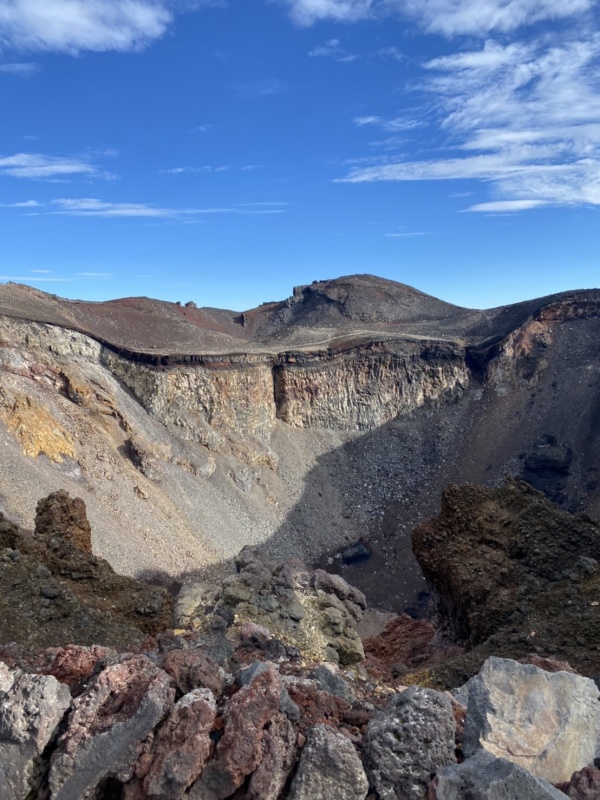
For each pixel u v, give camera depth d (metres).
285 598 23.55
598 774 8.69
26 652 12.71
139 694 8.96
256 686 9.21
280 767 8.38
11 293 111.62
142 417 95.38
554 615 22.50
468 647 24.12
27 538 25.70
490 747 9.13
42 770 8.47
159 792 8.03
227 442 107.69
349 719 10.12
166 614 22.81
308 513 110.19
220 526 91.50
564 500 109.50
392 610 93.00
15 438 72.81
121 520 75.06
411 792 8.45
